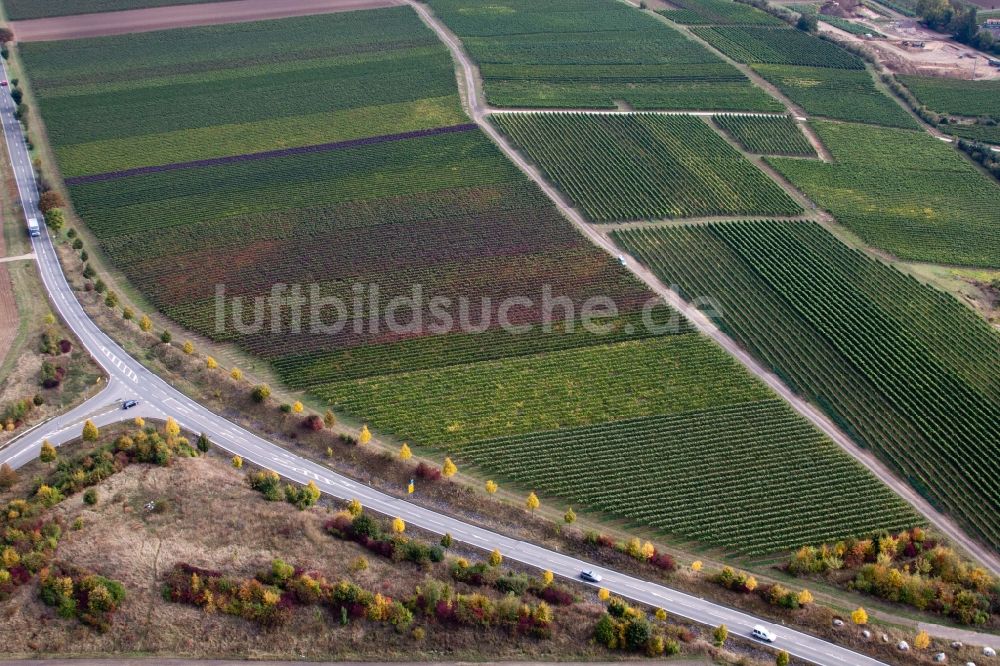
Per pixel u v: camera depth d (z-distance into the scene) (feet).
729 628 385.50
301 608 376.07
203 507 418.72
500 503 443.73
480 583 392.88
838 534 435.53
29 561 377.71
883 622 391.04
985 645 381.40
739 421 504.84
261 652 363.35
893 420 510.17
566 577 406.62
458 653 368.48
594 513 445.78
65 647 358.23
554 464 470.80
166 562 387.14
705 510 445.78
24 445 466.70
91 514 409.49
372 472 462.60
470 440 486.38
